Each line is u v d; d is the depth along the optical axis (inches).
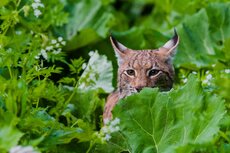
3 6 458.0
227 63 573.6
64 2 727.7
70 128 399.5
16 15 430.6
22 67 424.8
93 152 414.0
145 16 871.1
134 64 520.1
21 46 433.4
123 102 426.3
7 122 365.4
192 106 418.0
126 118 423.8
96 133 398.3
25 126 377.1
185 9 700.0
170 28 677.3
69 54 634.8
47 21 534.3
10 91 378.3
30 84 441.7
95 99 494.6
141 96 426.0
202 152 392.2
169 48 532.7
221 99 412.2
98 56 541.3
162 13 772.6
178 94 424.8
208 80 480.1
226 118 413.7
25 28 510.3
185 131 415.5
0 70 430.0
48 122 390.9
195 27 637.3
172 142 418.0
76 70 445.4
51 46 446.9
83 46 636.7
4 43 427.5
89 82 444.8
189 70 585.6
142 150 418.9
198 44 629.9
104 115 504.4
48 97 419.2
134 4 883.4
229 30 634.8
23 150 346.6
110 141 419.2
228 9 639.1
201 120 410.9
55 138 381.7
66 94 462.3
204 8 642.2
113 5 879.7
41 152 377.1
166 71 522.6
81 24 716.0
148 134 422.0
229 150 397.1
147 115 423.8
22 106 379.6
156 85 519.2
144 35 629.6
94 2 729.0
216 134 399.9
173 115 422.0
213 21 637.3
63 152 402.9
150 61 520.1
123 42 648.4
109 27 716.0
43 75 437.7
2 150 353.7
